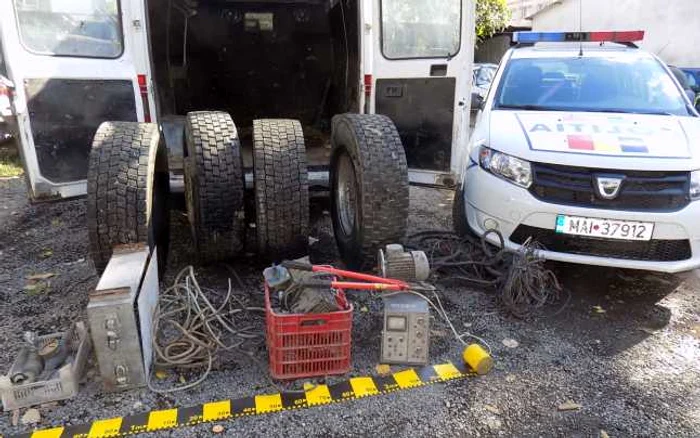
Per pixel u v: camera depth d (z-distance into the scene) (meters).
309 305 2.49
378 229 3.35
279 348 2.53
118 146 2.98
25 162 3.54
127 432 2.25
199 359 2.74
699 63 12.57
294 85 6.01
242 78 5.86
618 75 4.35
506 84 4.43
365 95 4.59
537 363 2.83
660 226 3.20
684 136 3.54
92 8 3.55
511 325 3.22
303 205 3.45
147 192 2.91
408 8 4.27
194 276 3.46
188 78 5.67
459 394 2.56
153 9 4.84
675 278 3.90
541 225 3.38
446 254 3.94
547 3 17.78
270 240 3.47
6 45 3.33
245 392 2.52
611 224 3.24
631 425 2.38
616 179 3.22
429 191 6.47
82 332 2.67
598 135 3.54
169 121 4.32
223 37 5.62
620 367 2.81
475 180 3.78
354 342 2.98
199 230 3.44
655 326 3.25
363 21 4.40
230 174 3.34
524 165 3.43
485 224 3.66
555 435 2.31
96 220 2.87
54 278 3.75
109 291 2.36
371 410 2.42
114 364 2.42
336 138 3.79
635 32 4.80
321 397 2.49
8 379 2.34
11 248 4.35
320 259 4.14
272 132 3.49
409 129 4.50
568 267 4.03
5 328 3.07
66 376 2.41
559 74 4.41
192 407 2.41
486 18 15.69
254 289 3.56
